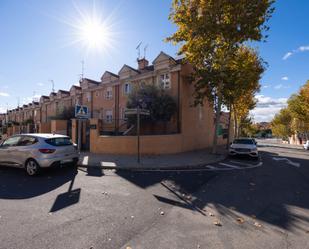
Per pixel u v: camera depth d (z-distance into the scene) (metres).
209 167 11.01
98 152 14.46
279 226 4.23
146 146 14.34
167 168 10.33
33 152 8.23
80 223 4.17
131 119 17.39
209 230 3.99
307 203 5.64
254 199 5.89
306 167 11.90
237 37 14.21
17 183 7.16
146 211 4.85
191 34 14.73
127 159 12.02
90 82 28.98
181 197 5.95
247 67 15.70
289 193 6.55
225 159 14.24
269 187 7.22
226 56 15.16
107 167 10.00
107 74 25.88
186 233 3.85
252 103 26.48
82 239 3.57
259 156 17.22
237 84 15.28
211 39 14.58
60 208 4.94
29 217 4.43
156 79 20.70
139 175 8.76
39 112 40.56
